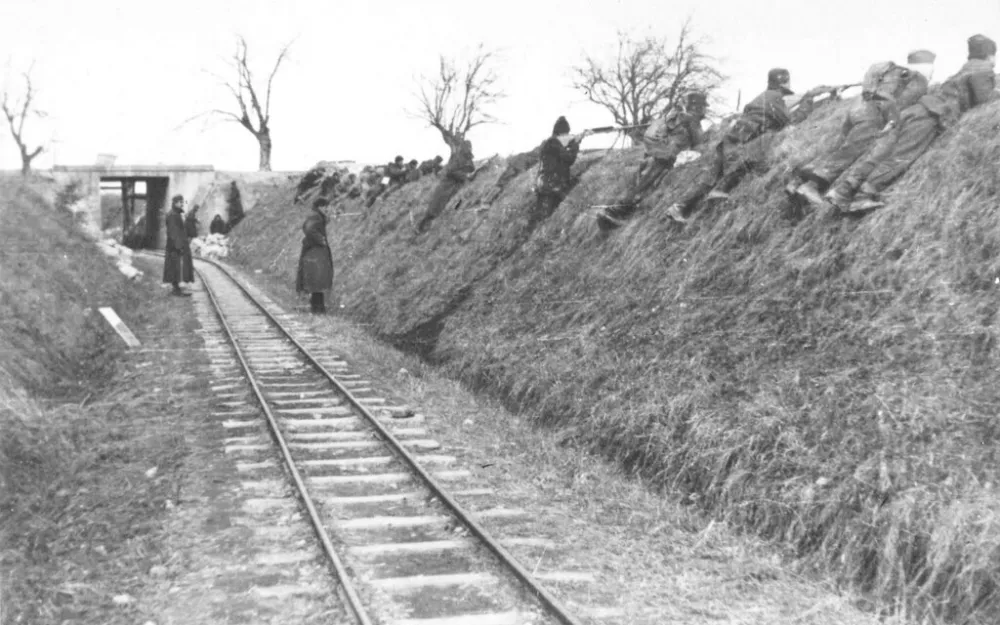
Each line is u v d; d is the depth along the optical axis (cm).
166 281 2522
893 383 709
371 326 1962
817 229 934
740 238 1044
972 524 563
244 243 4478
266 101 6341
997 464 595
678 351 964
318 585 621
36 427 936
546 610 577
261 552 687
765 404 788
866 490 645
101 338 1644
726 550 686
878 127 936
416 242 2233
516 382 1198
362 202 3288
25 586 609
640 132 1648
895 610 572
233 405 1186
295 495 818
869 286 816
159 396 1239
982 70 902
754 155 1123
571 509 798
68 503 796
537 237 1570
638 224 1273
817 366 790
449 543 698
